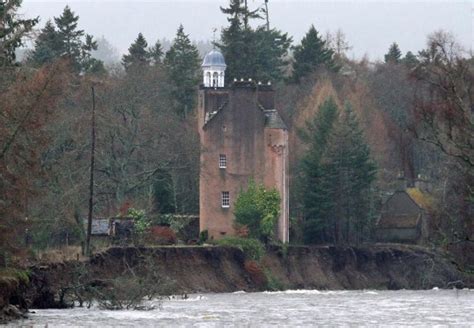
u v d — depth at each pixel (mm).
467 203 197625
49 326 189000
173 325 195250
